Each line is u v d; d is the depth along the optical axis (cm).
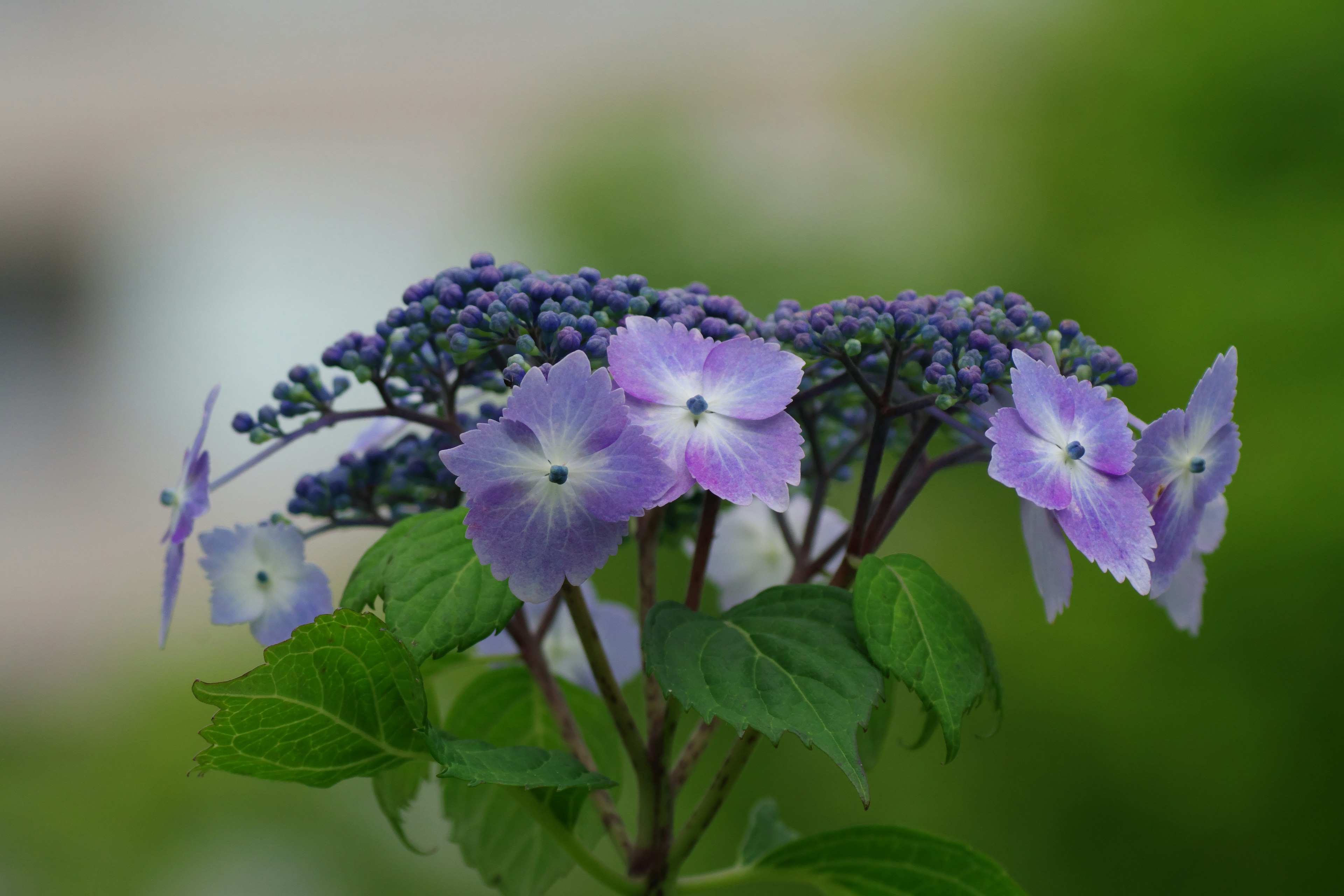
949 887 52
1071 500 48
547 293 49
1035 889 118
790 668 48
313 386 51
